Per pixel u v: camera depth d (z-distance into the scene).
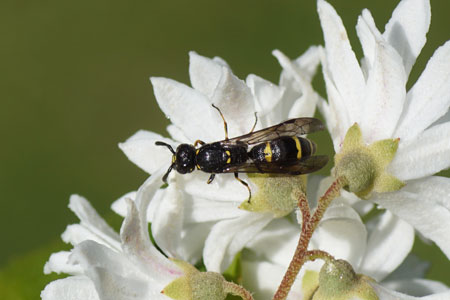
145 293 0.11
